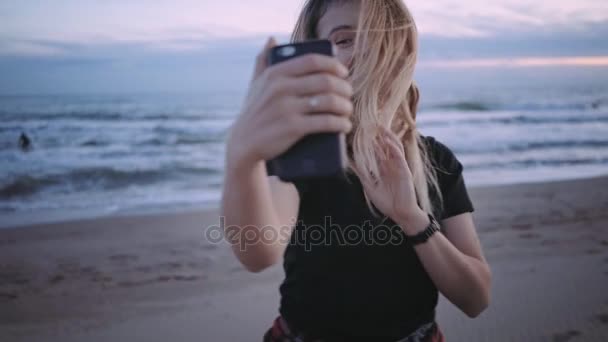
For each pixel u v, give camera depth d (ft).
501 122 81.25
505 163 51.98
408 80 5.36
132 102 117.39
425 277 5.17
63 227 28.30
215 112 100.99
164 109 105.09
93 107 107.34
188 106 110.63
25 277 20.76
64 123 83.56
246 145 2.47
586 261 20.81
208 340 15.24
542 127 75.77
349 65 5.33
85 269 21.57
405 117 5.56
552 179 44.14
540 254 21.83
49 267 21.93
